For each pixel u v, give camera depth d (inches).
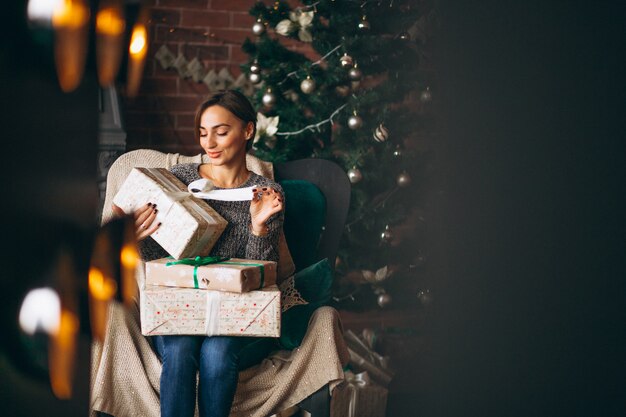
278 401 75.3
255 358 77.0
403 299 126.0
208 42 145.7
